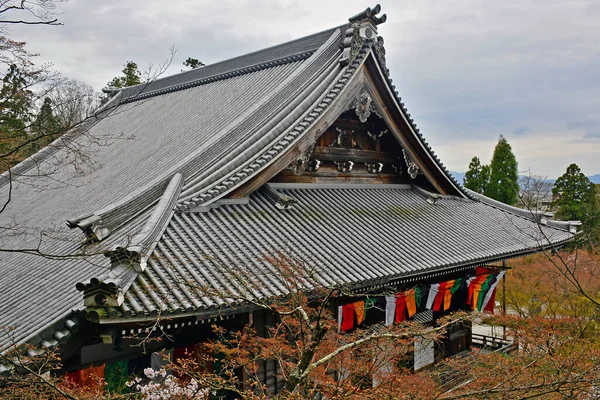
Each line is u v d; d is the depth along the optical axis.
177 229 10.81
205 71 24.44
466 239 16.41
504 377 8.32
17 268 12.04
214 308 8.68
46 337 7.79
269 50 21.70
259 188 14.28
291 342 11.06
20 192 20.84
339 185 17.00
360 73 16.09
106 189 15.95
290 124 14.59
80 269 10.27
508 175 37.47
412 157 18.34
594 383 7.18
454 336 18.44
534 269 22.48
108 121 25.86
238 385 10.94
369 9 16.14
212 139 14.52
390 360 8.48
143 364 10.40
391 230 15.16
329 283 10.66
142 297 7.99
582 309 16.61
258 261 10.67
